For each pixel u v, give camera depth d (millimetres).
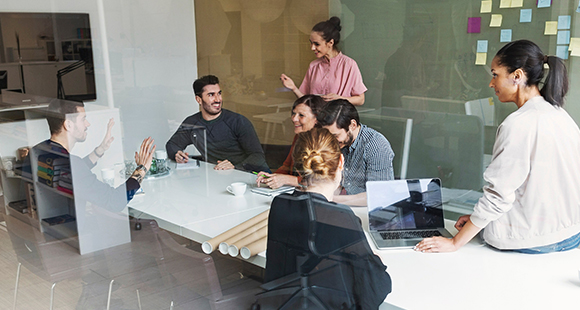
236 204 1261
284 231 1210
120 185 1340
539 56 1081
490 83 1147
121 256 1354
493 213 1076
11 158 1316
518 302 916
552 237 1084
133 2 1258
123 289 1325
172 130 1326
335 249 1150
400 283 1010
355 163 1205
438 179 1181
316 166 1203
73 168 1338
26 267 1396
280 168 1247
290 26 1229
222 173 1290
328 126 1212
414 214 1205
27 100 1251
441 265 1072
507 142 1072
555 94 1092
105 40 1265
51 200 1351
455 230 1185
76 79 1269
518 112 1092
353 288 1079
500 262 1082
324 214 1183
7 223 1369
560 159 1061
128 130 1332
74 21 1236
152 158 1328
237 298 1257
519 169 1058
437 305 920
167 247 1324
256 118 1265
